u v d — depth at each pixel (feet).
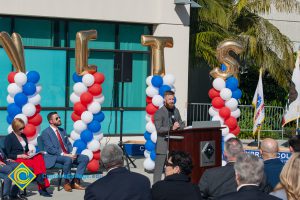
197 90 81.20
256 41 71.26
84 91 44.57
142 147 56.70
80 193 40.42
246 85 77.25
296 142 22.90
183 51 66.54
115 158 19.83
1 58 61.67
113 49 65.87
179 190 20.49
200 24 71.82
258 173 16.85
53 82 63.62
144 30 67.10
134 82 66.69
